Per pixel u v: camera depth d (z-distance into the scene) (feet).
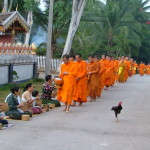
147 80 100.07
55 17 107.04
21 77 71.67
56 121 35.42
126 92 65.41
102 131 31.32
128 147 26.30
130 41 157.07
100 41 145.89
